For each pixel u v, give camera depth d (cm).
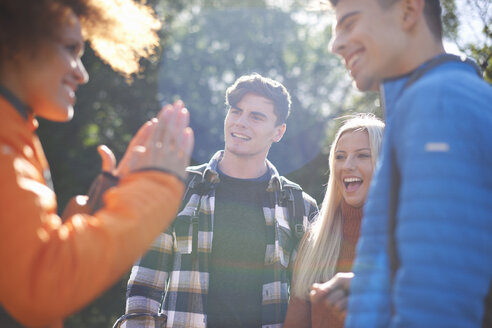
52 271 104
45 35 123
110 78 1300
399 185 124
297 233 305
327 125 1836
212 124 1658
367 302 123
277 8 1841
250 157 315
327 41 1919
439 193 111
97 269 107
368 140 274
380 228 125
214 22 1777
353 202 271
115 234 110
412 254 110
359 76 143
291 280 303
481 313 112
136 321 268
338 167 279
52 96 127
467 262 108
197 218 291
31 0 122
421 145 116
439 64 133
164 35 1517
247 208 304
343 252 270
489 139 117
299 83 1908
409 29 137
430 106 118
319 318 252
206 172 306
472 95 120
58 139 1238
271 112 319
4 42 120
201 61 1716
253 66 1820
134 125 1389
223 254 293
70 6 136
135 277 280
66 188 1198
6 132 116
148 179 120
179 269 287
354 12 139
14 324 116
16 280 103
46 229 108
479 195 112
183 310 280
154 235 116
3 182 107
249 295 290
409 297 109
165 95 1524
